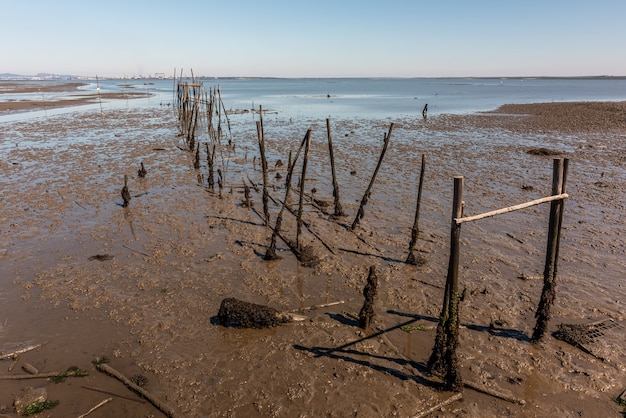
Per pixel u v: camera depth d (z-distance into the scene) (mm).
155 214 15625
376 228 14312
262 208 16359
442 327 7473
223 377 7688
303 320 9328
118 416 6871
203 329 9039
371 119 45250
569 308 9578
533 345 8438
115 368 7910
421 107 61344
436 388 7398
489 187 18641
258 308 9062
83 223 14703
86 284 10758
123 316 9461
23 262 11891
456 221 6949
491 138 31703
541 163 23188
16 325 9141
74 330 8984
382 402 7113
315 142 30453
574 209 15578
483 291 10344
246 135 34094
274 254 12109
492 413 6895
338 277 11234
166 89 130750
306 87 161625
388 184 19359
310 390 7383
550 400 7113
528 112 49875
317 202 16766
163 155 25859
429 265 11719
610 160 23359
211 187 18922
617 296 10000
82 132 34688
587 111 47219
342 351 8359
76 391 7359
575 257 11859
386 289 10586
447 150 27094
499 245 12766
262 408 7016
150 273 11328
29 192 18047
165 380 7621
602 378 7547
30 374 7719
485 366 7906
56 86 140500
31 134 33406
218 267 11695
